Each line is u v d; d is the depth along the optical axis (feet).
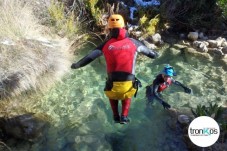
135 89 12.48
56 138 13.16
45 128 13.51
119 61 12.19
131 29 18.63
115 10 19.84
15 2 17.38
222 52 18.12
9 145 12.79
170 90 15.49
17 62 14.87
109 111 14.52
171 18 19.92
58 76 15.87
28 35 16.30
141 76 16.46
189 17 19.95
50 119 13.92
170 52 18.17
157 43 18.69
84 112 14.40
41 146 12.81
